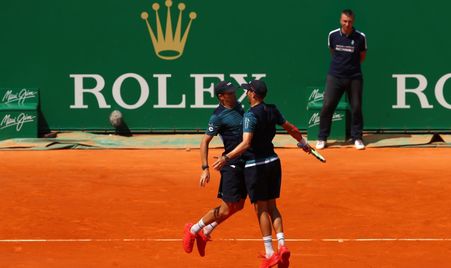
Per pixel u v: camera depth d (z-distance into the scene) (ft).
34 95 177.47
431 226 104.12
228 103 87.51
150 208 114.62
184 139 175.42
